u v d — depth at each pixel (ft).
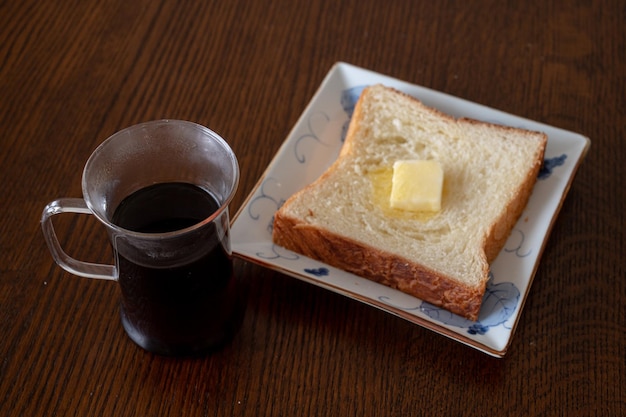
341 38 2.36
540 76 2.31
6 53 2.27
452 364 1.78
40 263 1.88
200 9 2.41
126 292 1.67
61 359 1.75
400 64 2.32
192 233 1.57
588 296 1.89
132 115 2.16
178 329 1.70
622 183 2.09
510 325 1.77
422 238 1.91
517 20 2.43
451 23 2.41
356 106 2.15
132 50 2.30
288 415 1.70
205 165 1.70
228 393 1.72
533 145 2.06
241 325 1.82
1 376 1.73
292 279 1.90
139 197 1.71
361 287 1.85
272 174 2.01
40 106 2.16
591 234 1.99
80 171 2.05
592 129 2.20
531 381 1.76
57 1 2.40
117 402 1.70
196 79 2.25
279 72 2.28
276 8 2.42
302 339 1.80
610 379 1.77
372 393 1.73
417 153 2.08
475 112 2.16
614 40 2.40
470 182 2.01
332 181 1.99
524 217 2.00
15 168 2.04
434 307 1.85
